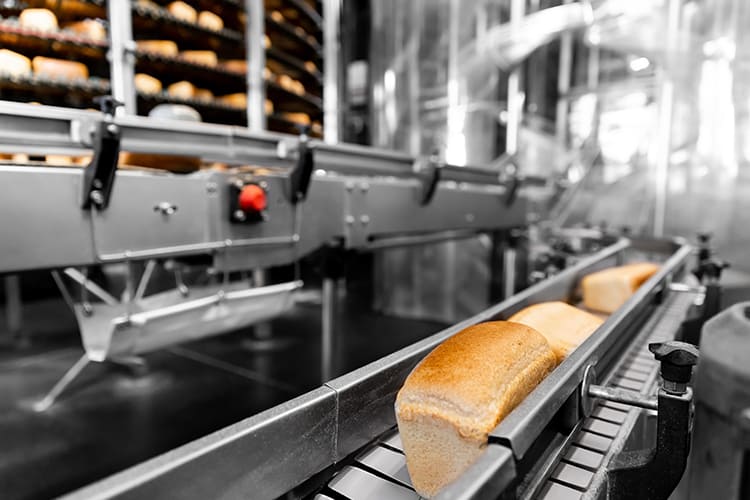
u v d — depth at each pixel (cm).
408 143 422
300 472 55
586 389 61
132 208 110
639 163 352
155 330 143
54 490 152
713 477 43
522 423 45
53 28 217
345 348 310
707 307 125
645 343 104
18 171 93
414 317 409
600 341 68
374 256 430
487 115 405
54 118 98
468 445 52
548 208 363
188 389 233
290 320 363
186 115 174
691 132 308
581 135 441
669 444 53
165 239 117
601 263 165
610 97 416
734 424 41
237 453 49
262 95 325
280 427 53
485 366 57
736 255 289
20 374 259
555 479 57
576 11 350
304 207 152
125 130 111
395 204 190
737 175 289
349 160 171
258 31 321
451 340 64
